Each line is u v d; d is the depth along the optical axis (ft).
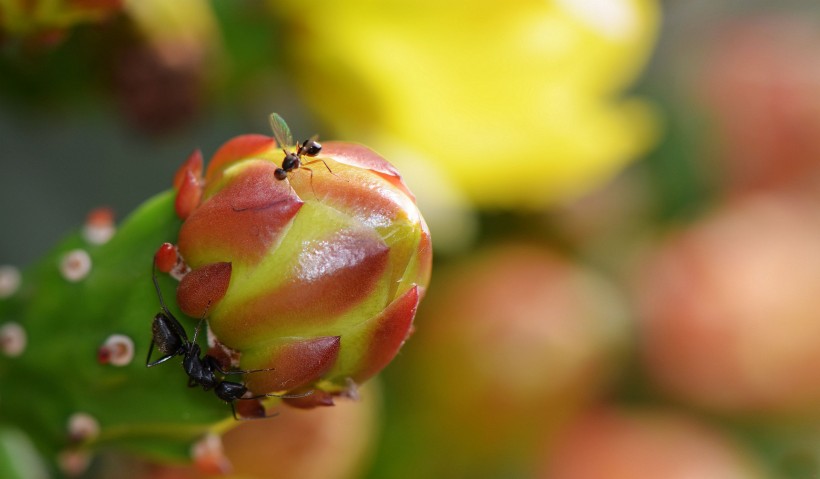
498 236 0.93
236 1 0.80
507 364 0.84
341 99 0.82
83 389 0.62
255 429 0.72
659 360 0.92
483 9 0.78
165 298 0.59
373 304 0.57
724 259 0.89
